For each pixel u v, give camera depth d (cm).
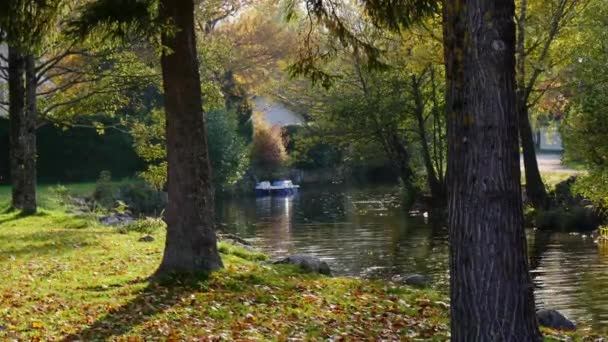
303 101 4128
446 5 648
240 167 4481
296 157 4716
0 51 3444
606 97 1995
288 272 1369
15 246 1681
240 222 3275
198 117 1253
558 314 1140
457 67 639
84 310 1005
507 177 632
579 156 2139
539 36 2583
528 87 2691
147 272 1303
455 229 647
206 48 2561
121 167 4750
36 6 1133
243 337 872
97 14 1085
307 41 1378
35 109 2511
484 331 634
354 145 3681
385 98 3384
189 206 1254
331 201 4169
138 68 2506
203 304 1053
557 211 2555
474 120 632
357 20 1412
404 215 3191
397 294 1210
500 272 631
